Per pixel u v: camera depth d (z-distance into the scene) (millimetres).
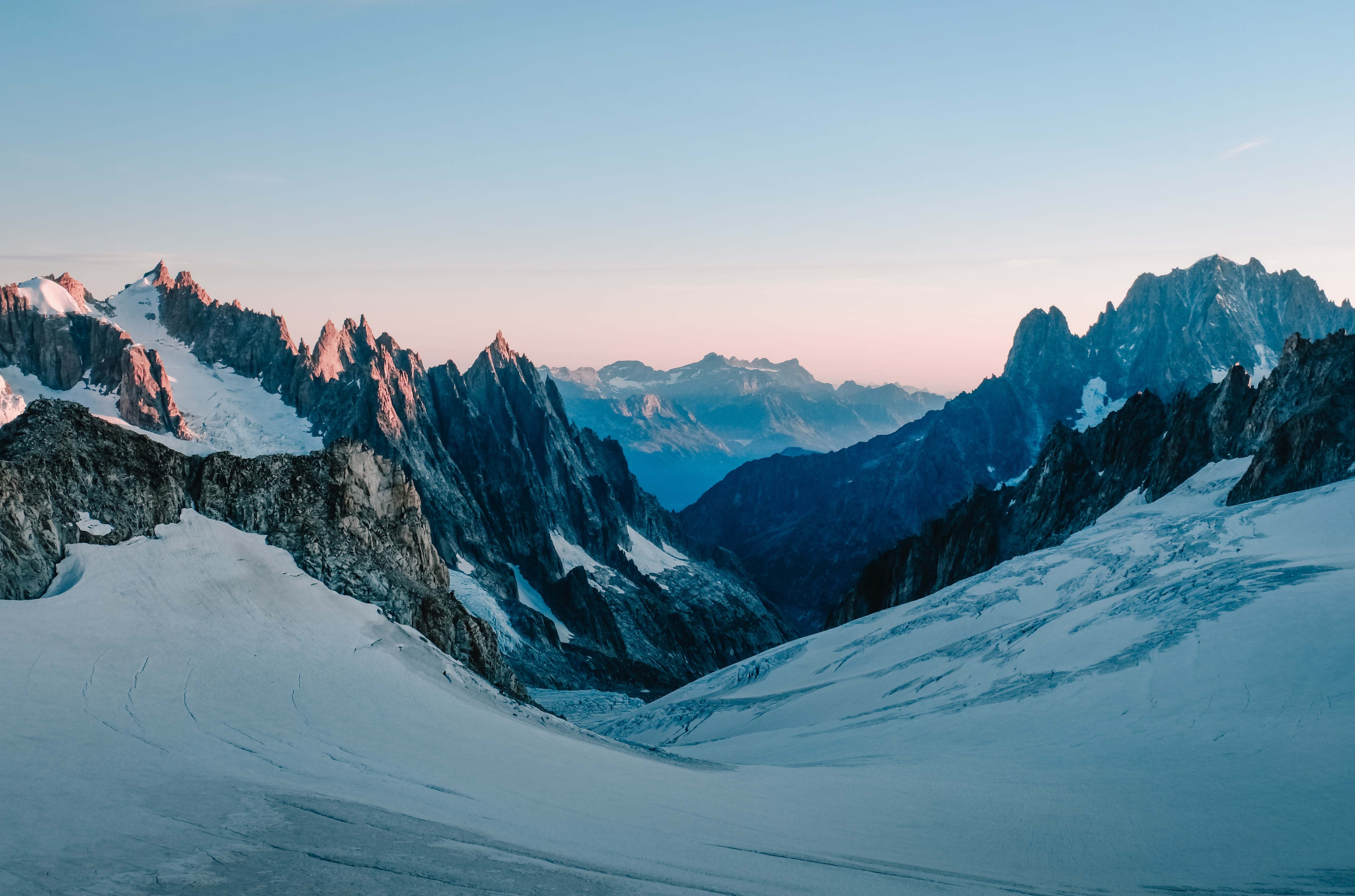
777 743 79125
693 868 26547
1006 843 34125
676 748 92688
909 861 30844
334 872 22062
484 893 21703
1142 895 27922
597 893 22688
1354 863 30375
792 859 29438
